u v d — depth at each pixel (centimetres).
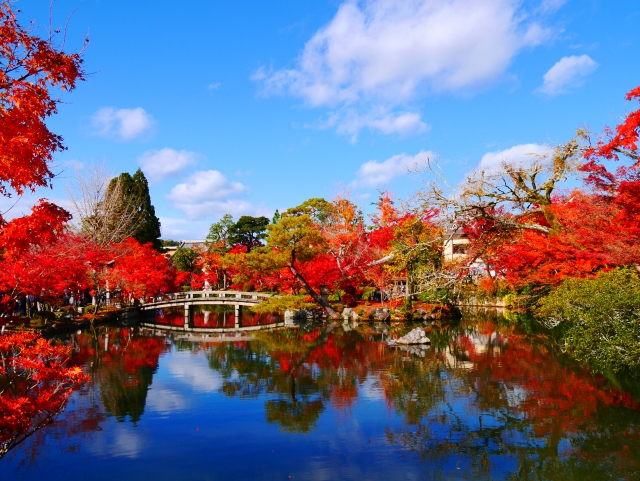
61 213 684
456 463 852
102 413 1166
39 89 627
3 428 642
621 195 1314
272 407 1212
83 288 2961
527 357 1786
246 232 5894
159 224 5212
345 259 3372
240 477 807
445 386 1385
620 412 1096
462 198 1498
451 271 1570
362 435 1002
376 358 1862
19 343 789
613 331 1445
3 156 580
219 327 3095
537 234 2048
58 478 807
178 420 1108
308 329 2905
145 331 2834
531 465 839
